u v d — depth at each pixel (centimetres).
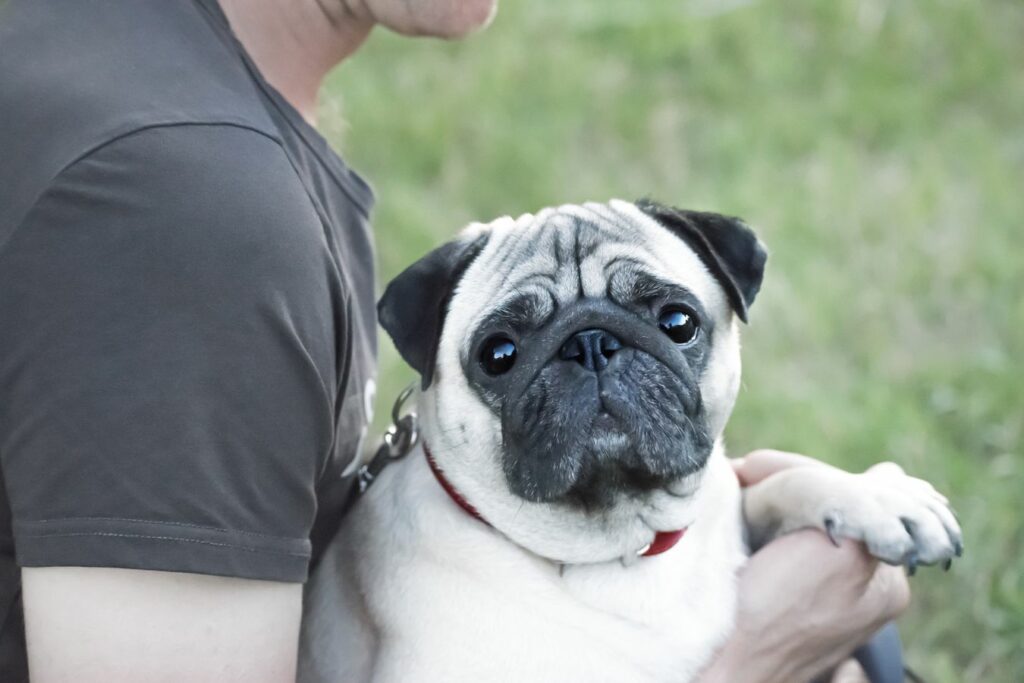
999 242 596
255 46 263
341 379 238
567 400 242
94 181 206
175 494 203
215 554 206
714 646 263
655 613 259
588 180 653
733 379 273
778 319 541
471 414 258
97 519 201
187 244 207
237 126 221
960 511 421
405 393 289
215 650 210
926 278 572
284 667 220
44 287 204
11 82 220
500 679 251
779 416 484
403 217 605
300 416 217
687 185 652
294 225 218
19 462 205
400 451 287
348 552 277
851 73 766
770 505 289
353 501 290
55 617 204
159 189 207
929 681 366
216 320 207
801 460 314
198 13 241
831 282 568
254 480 211
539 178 649
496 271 263
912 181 651
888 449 461
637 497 254
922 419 479
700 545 272
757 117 721
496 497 258
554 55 760
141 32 230
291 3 265
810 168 667
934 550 261
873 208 629
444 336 266
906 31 800
